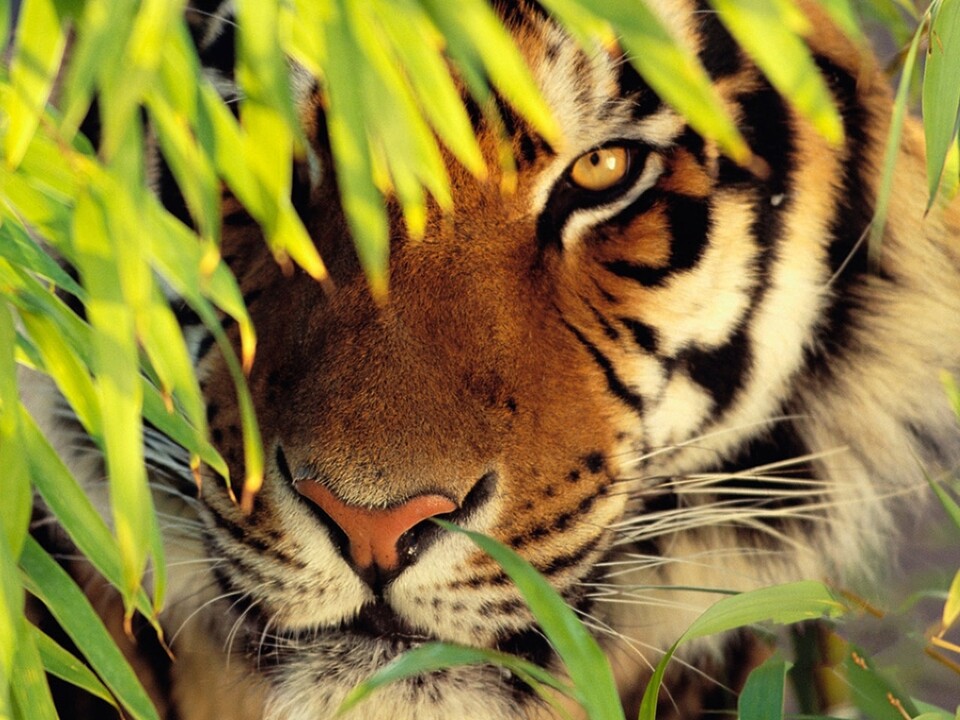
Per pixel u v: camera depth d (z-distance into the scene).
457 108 4.42
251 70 4.41
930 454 4.74
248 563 4.62
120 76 4.38
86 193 4.41
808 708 4.73
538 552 4.62
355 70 4.40
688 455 4.70
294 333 4.61
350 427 4.58
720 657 4.75
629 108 4.62
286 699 4.64
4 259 4.45
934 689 4.89
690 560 4.71
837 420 4.72
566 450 4.62
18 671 4.45
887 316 4.72
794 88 4.42
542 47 4.61
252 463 4.44
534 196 4.62
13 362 4.43
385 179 4.46
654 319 4.66
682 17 4.64
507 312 4.62
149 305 4.43
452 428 4.59
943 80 4.53
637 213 4.65
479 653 4.53
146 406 4.47
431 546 4.60
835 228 4.70
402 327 4.60
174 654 4.72
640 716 4.55
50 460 4.46
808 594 4.56
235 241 4.65
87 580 4.73
